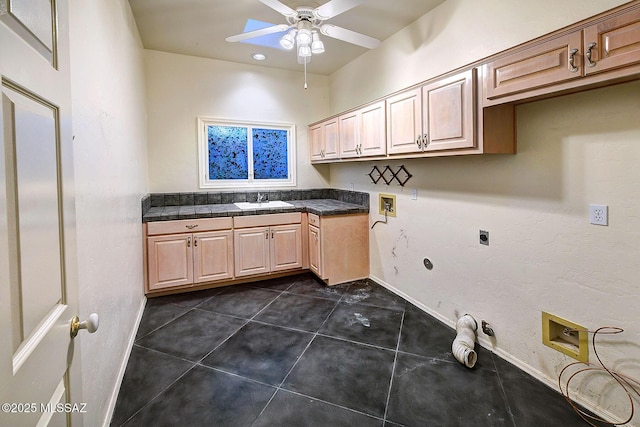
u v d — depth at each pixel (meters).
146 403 1.70
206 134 3.81
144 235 3.04
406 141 2.49
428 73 2.67
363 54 3.58
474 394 1.76
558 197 1.73
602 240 1.56
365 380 1.89
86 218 1.32
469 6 2.25
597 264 1.59
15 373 0.57
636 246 1.45
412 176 2.89
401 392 1.78
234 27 2.95
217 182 3.90
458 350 2.04
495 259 2.12
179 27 2.95
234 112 3.92
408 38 2.88
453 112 2.04
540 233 1.84
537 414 1.61
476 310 2.29
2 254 0.54
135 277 2.54
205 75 3.75
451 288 2.51
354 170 3.85
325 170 4.47
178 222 3.16
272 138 4.18
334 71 4.21
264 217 3.53
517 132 1.93
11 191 0.58
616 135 1.48
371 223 3.55
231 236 3.39
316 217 3.46
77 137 1.24
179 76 3.64
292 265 3.70
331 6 2.00
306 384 1.85
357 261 3.57
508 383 1.85
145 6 2.56
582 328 1.66
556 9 1.71
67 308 0.83
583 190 1.62
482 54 2.17
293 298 3.12
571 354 1.71
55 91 0.77
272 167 4.20
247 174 4.07
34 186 0.67
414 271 2.92
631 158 1.44
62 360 0.79
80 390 0.92
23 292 0.61
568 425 1.54
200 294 3.25
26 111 0.63
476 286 2.28
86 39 1.40
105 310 1.58
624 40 1.23
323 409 1.66
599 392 1.60
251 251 3.49
